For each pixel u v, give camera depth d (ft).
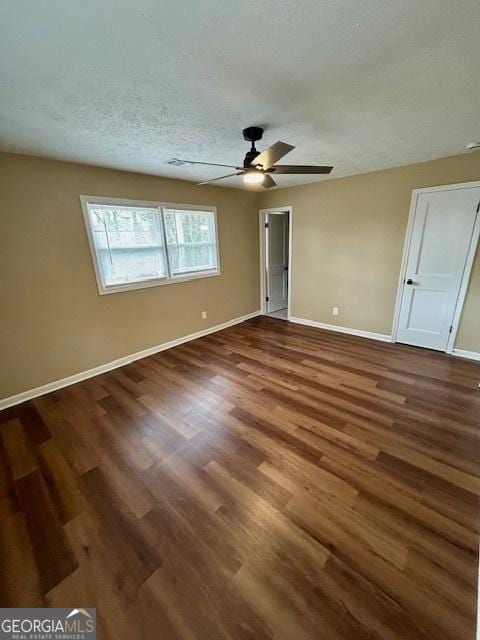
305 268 15.57
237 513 5.17
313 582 4.08
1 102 5.41
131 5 3.31
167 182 12.03
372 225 12.57
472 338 10.96
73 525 5.07
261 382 9.87
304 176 12.71
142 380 10.37
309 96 5.57
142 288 11.98
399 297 12.44
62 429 7.75
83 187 9.71
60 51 4.05
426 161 10.57
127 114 6.15
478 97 5.72
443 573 4.12
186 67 4.55
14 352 8.97
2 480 6.12
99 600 3.98
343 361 11.26
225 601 3.91
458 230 10.44
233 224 15.52
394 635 3.51
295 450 6.65
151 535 4.84
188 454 6.67
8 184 8.27
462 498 5.31
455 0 3.34
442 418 7.62
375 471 5.98
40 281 9.21
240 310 17.20
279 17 3.56
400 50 4.23
